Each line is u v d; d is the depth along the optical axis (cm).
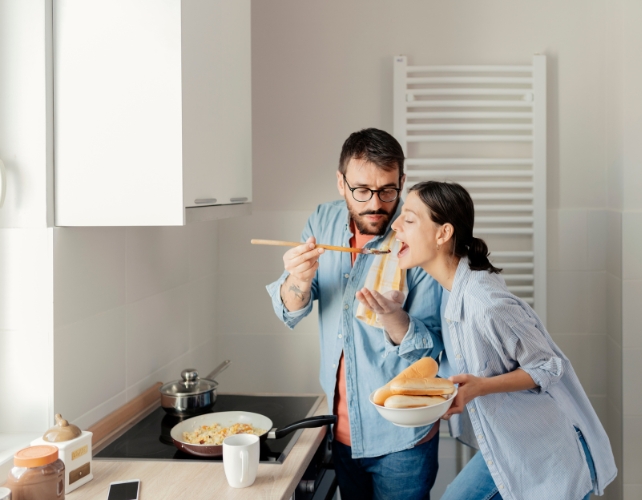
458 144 246
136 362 182
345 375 173
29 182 140
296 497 150
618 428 233
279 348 255
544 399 149
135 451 147
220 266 255
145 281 188
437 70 240
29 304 142
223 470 134
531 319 148
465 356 151
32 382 143
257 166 251
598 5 242
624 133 227
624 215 227
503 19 244
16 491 107
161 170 139
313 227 188
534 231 240
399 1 246
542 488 146
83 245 154
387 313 158
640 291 226
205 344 241
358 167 163
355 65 247
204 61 152
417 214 151
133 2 138
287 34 248
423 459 171
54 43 140
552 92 244
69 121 140
